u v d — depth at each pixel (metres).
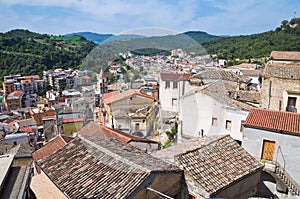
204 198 6.58
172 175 6.32
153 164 6.16
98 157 6.41
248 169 8.05
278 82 17.94
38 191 6.31
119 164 5.93
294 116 13.08
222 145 8.81
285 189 11.41
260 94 19.14
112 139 6.61
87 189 5.39
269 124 12.52
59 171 6.36
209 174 7.21
